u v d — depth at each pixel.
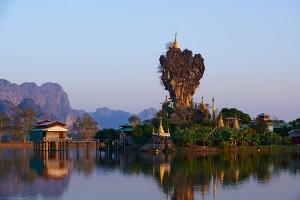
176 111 189.12
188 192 65.69
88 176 83.88
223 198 61.16
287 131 195.62
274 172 89.06
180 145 153.00
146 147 150.25
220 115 180.00
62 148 169.62
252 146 157.50
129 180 78.06
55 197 61.62
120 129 182.25
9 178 80.50
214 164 105.38
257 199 60.62
